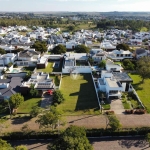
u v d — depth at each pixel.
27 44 133.88
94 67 83.38
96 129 43.22
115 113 50.91
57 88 64.56
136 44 148.50
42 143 40.31
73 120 47.88
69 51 125.19
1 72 79.44
